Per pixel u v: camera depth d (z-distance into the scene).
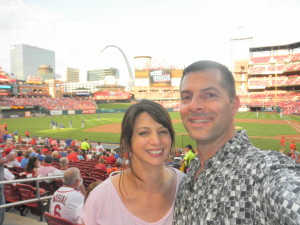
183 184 1.82
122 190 1.97
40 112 84.38
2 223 5.36
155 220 1.98
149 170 1.95
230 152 1.39
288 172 1.05
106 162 15.16
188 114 1.56
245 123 44.56
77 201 4.18
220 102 1.47
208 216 1.27
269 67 87.94
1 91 103.56
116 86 137.12
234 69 92.88
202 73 1.51
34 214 5.99
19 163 11.63
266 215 1.06
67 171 4.37
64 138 34.06
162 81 104.62
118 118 64.81
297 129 36.25
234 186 1.22
